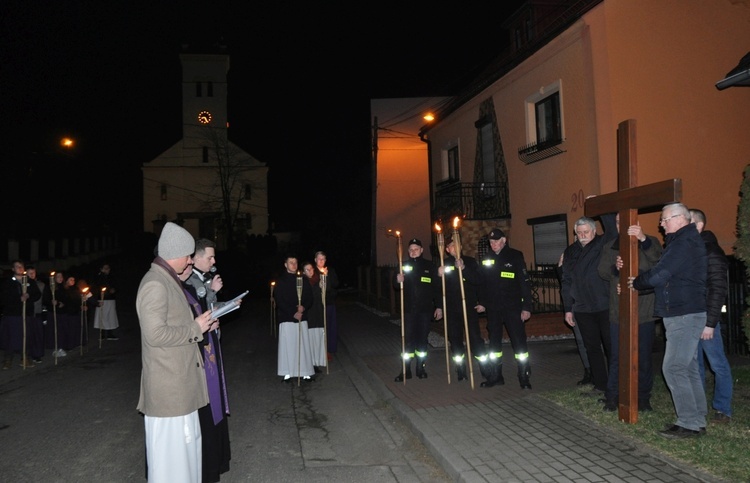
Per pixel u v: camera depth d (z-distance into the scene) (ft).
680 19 40.14
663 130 39.22
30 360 39.09
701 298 16.99
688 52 40.16
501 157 54.80
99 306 48.80
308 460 18.69
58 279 42.29
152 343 12.53
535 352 33.71
